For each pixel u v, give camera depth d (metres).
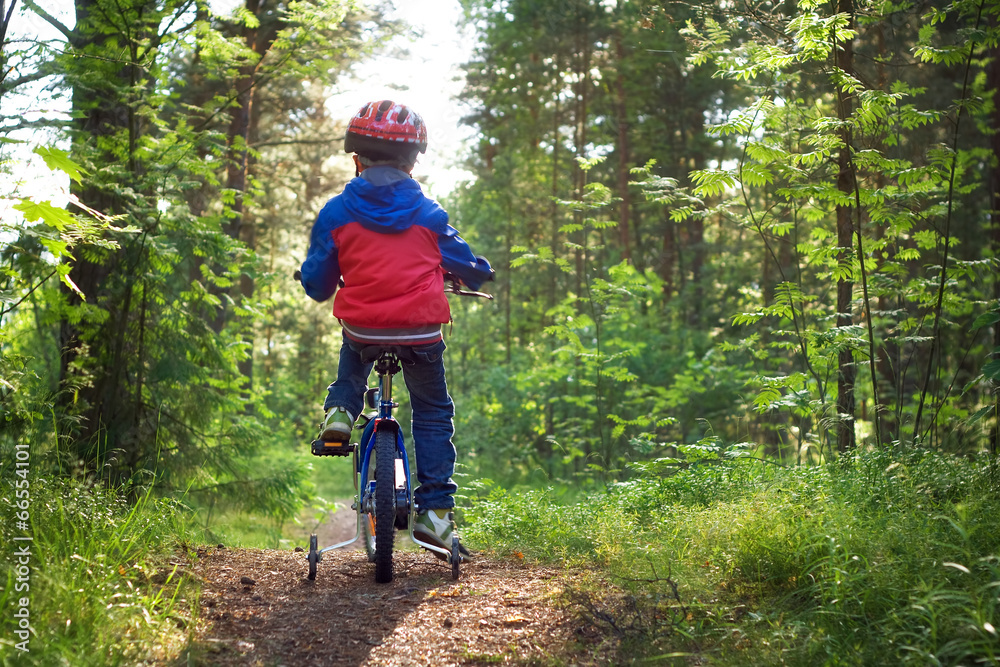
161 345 7.54
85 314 6.60
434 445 3.64
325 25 8.62
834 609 2.64
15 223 3.67
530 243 23.03
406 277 3.33
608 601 3.10
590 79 22.12
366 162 3.53
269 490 8.28
